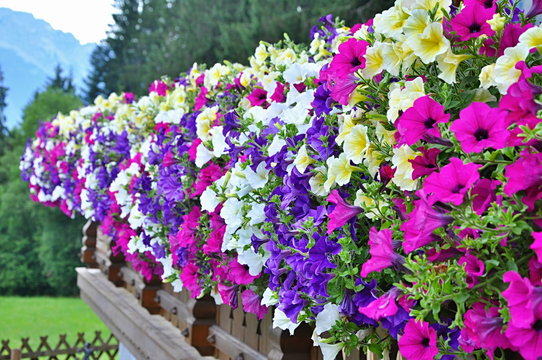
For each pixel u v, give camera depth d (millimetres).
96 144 5121
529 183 1179
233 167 2500
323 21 2723
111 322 5348
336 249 1760
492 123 1269
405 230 1381
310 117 2141
